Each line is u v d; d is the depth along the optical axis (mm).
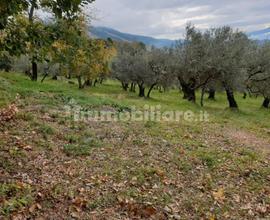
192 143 13516
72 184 8148
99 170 9242
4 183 7426
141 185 8695
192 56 36750
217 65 34406
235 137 17031
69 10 6387
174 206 7887
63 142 11133
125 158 10523
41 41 6598
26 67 53812
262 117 31906
